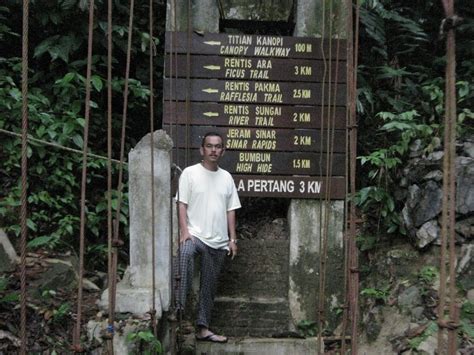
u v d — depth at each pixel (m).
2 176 4.68
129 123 5.64
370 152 5.14
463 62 5.28
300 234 4.43
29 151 4.55
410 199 4.41
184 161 4.34
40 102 4.92
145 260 3.41
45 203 4.66
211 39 4.40
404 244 4.48
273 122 4.41
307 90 4.43
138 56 5.66
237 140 4.39
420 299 3.98
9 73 5.06
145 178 3.41
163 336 3.52
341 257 4.44
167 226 3.43
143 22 5.61
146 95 5.37
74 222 4.71
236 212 4.86
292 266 4.43
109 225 2.05
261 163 4.40
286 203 4.80
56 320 3.50
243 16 4.62
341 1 4.44
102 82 5.18
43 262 4.08
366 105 5.31
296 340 4.20
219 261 3.95
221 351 4.07
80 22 5.21
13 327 3.42
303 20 4.45
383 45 5.46
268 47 4.42
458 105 4.89
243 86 4.40
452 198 1.54
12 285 3.76
